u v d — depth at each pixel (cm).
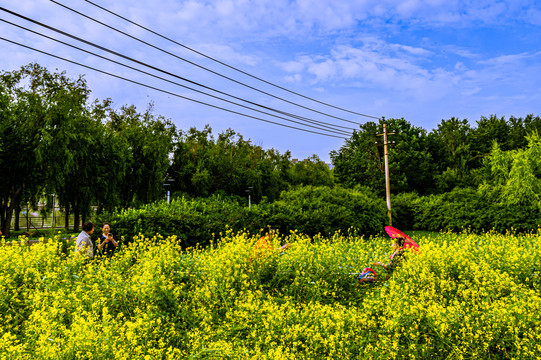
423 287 667
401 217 2953
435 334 480
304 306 626
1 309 578
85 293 614
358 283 763
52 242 870
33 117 2616
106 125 3681
